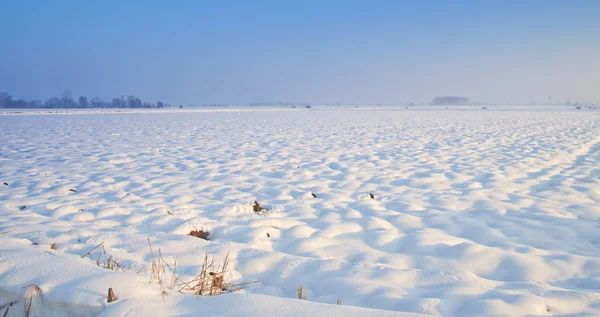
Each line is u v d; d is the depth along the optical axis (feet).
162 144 50.96
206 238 16.97
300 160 37.09
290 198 23.02
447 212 19.76
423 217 19.06
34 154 41.70
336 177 29.12
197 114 171.32
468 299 10.65
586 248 15.05
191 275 12.19
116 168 33.32
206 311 9.05
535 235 16.44
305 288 11.98
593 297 10.50
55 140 55.98
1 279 10.59
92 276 10.55
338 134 64.69
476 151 41.57
